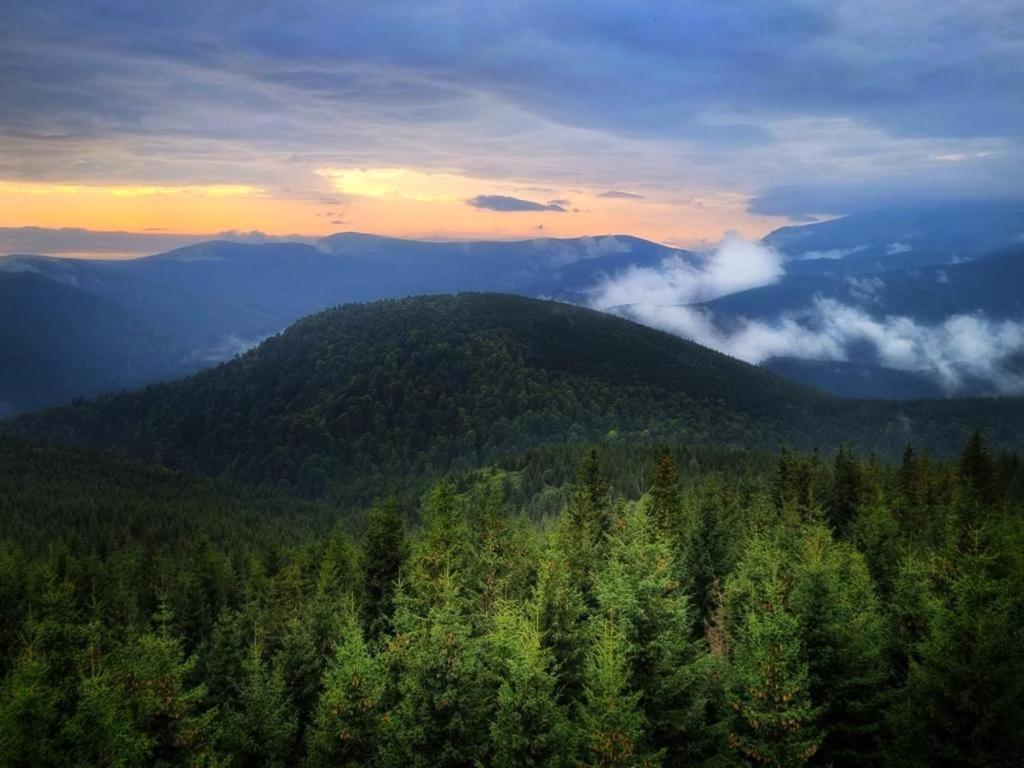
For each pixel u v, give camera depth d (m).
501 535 53.47
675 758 23.58
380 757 24.72
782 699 22.88
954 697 22.78
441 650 24.56
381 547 46.69
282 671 33.91
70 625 38.41
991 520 50.81
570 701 27.16
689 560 46.91
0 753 19.50
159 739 25.03
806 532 45.28
